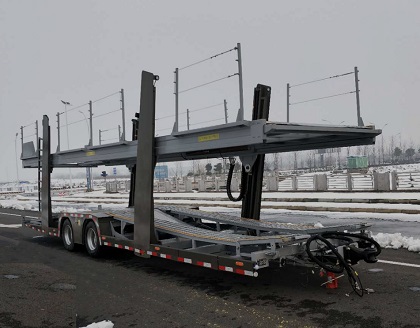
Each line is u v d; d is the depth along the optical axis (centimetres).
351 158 5681
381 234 1014
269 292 617
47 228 1109
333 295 590
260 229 774
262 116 924
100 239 887
